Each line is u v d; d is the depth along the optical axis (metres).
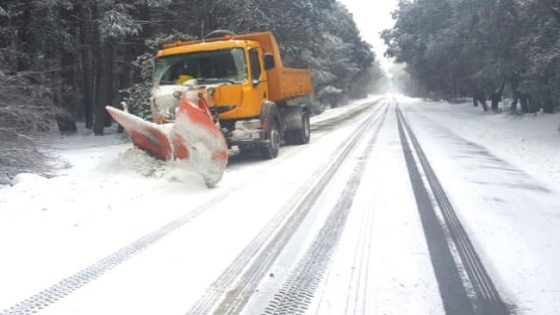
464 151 13.50
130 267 4.67
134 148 9.33
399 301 3.94
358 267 4.65
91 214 6.50
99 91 19.80
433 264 4.73
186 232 5.75
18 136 8.99
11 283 4.31
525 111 28.36
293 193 7.80
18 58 16.89
